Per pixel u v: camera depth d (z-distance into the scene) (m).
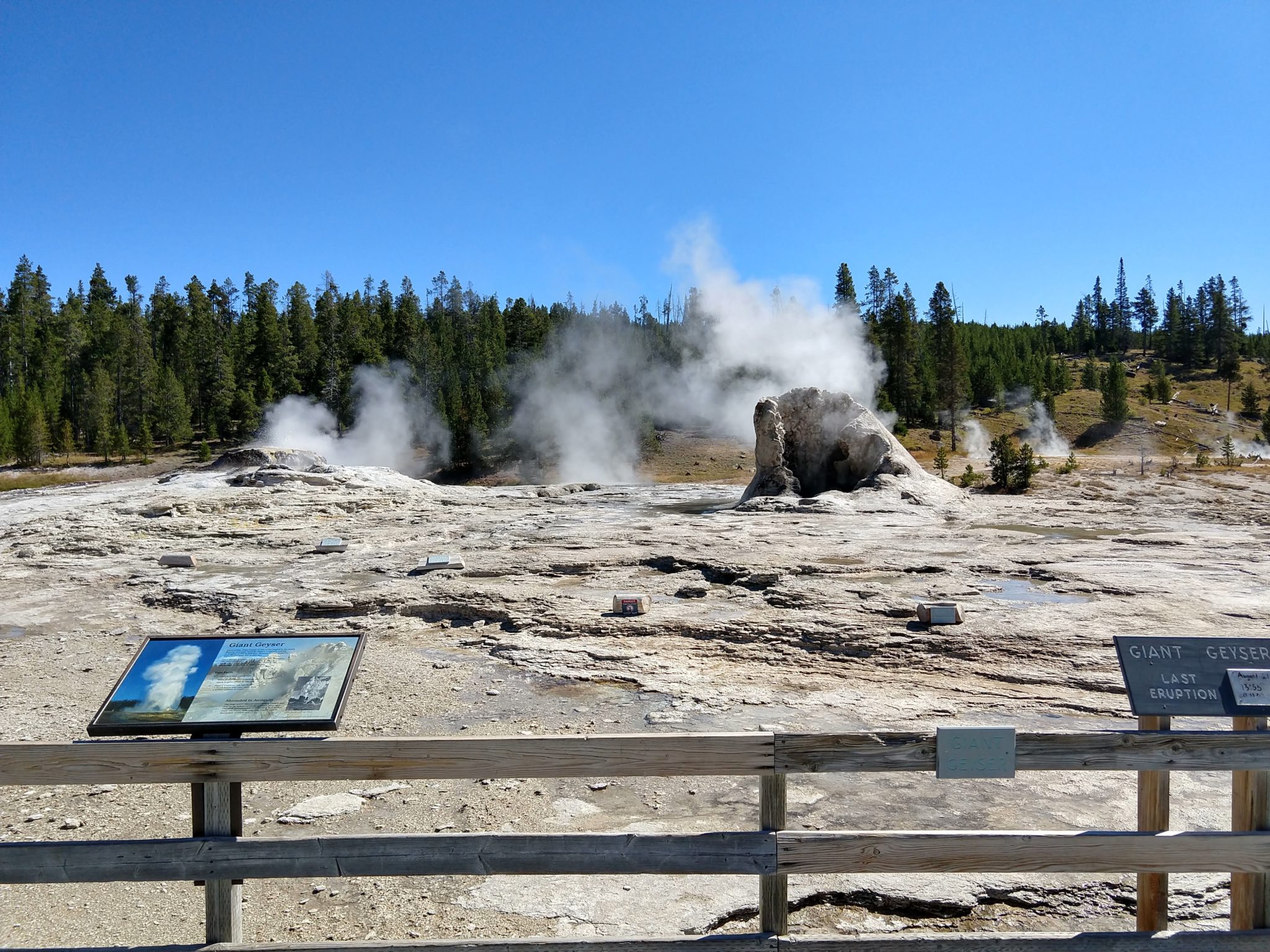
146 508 24.58
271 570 17.61
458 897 4.90
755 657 10.48
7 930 4.60
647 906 4.81
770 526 21.31
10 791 6.66
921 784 6.44
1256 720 3.84
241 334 90.31
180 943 4.32
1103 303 151.75
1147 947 3.67
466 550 19.12
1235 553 16.45
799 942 3.64
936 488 26.50
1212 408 91.44
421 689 9.51
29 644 12.30
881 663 10.05
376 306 110.06
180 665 4.06
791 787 6.44
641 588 14.59
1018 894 4.94
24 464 67.94
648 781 6.56
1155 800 3.86
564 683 9.59
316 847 3.71
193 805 3.80
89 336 92.19
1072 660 9.73
